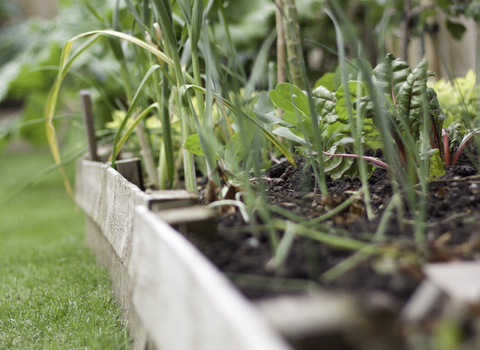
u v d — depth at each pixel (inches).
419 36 95.9
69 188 77.6
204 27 39.3
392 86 43.1
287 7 57.8
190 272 21.0
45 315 48.4
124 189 41.4
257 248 28.7
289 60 59.2
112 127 86.1
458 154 48.4
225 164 44.8
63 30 142.9
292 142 62.0
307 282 23.0
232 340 16.3
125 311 43.4
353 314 17.4
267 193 41.3
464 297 17.6
